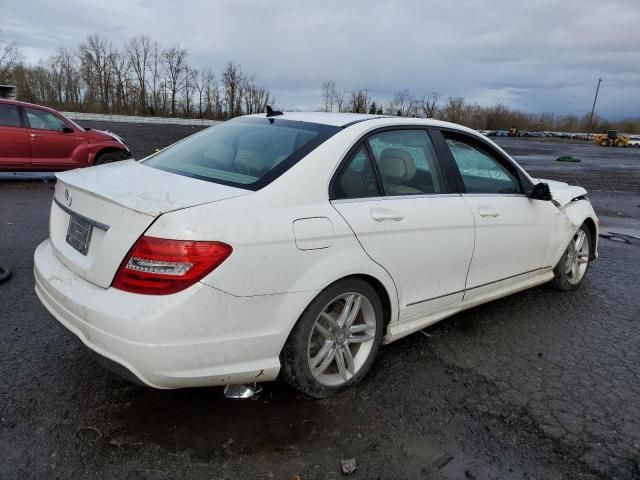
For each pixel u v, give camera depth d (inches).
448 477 95.3
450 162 145.1
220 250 93.4
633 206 454.9
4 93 1307.8
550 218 175.3
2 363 124.5
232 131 139.1
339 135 122.0
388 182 127.3
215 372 97.6
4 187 379.6
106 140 424.8
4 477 89.4
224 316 95.3
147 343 90.6
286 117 138.5
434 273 134.9
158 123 1894.7
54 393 113.9
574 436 109.5
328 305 112.2
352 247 113.3
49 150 397.1
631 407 121.7
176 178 112.9
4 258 202.7
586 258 204.1
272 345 103.0
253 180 109.2
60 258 112.0
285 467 95.4
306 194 109.0
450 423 111.5
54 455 95.2
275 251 100.0
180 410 110.2
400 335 132.0
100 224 99.7
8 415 105.4
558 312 177.9
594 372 137.6
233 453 98.2
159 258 91.1
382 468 96.7
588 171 828.0
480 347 148.6
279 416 110.0
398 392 122.3
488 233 148.4
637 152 1731.1
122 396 114.1
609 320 173.0
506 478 96.0
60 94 2504.9
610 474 98.5
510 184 165.0
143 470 92.8
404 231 124.0
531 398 123.3
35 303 159.6
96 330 94.7
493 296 159.9
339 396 118.7
